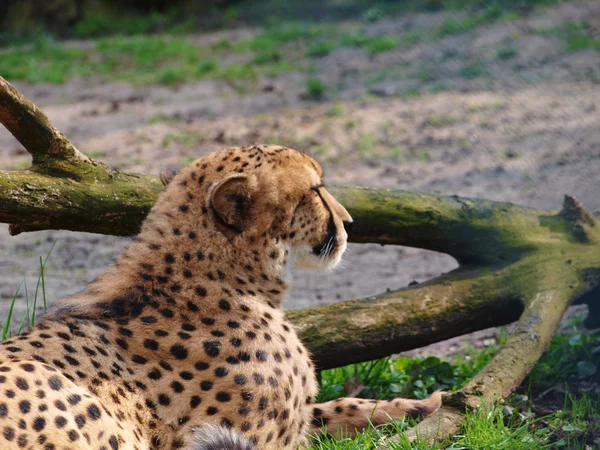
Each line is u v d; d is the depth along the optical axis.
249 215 7.76
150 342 7.18
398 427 8.52
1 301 14.01
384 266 16.08
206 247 7.68
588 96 26.55
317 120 26.97
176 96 31.27
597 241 10.83
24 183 8.59
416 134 24.86
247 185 7.64
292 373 7.69
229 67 34.38
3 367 6.24
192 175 7.95
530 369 9.27
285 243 8.07
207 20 45.97
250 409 7.21
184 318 7.41
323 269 8.53
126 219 9.12
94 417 6.38
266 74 33.41
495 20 36.53
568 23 34.44
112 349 7.03
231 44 39.69
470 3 40.19
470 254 10.63
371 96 29.23
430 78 30.58
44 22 45.03
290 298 14.41
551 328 9.77
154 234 7.74
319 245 8.30
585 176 19.81
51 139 8.73
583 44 31.61
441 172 21.31
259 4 46.81
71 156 8.91
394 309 9.82
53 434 6.09
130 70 35.94
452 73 30.88
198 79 33.53
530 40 33.09
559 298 10.17
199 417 7.05
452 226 10.49
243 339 7.44
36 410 6.09
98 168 9.07
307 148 24.14
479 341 12.13
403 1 42.25
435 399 9.20
